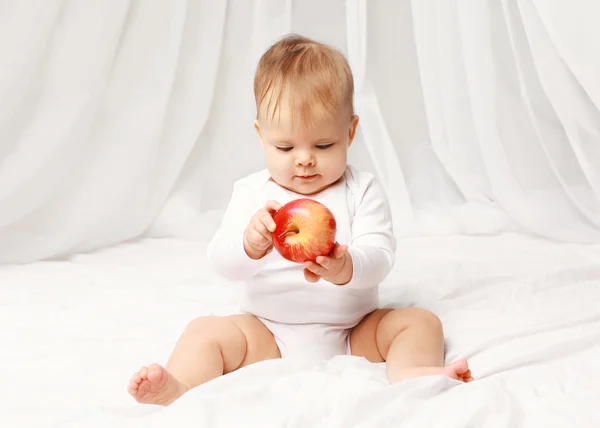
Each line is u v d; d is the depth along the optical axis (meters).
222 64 2.63
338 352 1.46
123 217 2.45
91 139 2.41
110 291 1.89
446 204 2.71
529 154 2.56
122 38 2.43
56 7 2.24
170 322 1.67
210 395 1.22
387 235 1.47
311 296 1.44
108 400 1.28
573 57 2.19
